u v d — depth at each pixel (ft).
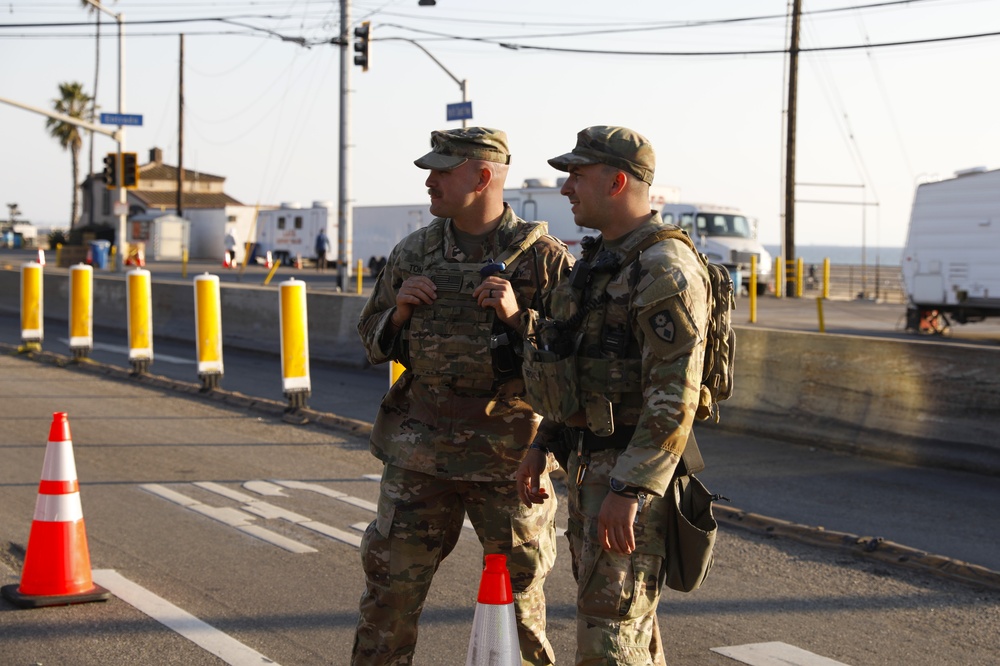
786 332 33.81
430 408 12.92
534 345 11.17
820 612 17.92
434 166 12.57
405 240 13.38
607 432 10.77
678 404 10.14
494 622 9.63
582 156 10.93
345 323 54.80
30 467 29.04
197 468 29.17
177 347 64.23
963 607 18.17
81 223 263.29
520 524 12.96
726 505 25.23
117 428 35.14
